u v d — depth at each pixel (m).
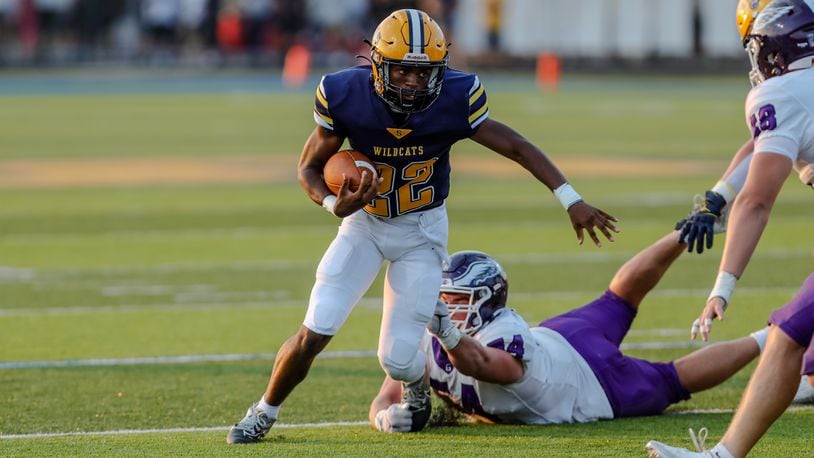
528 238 41.44
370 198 16.81
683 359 20.27
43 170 61.75
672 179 56.50
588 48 136.38
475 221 45.19
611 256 38.03
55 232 43.19
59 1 140.75
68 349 26.36
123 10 141.62
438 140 17.47
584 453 17.09
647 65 134.50
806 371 14.55
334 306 17.41
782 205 48.88
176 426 20.08
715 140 76.00
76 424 20.16
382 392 19.61
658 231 42.34
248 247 40.06
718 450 15.05
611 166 61.81
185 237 42.06
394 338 17.77
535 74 135.00
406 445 17.72
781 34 16.05
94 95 113.69
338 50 136.38
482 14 133.38
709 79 130.50
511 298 31.81
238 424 18.09
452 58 130.12
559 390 19.20
